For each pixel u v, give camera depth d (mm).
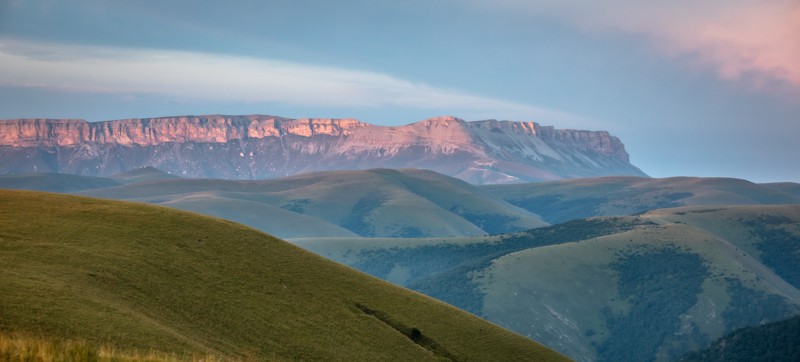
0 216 87875
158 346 62469
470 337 106562
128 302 72938
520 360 105062
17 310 59656
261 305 87938
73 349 44531
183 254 92625
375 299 106188
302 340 83312
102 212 98125
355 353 85500
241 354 72750
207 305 81688
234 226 111250
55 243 82312
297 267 104875
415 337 99125
